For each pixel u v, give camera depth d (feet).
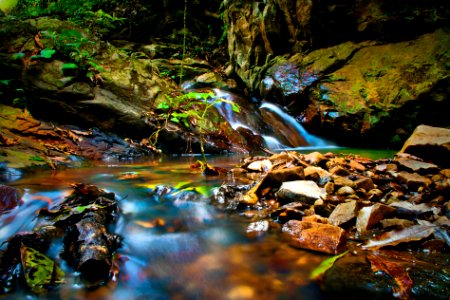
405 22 23.62
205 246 6.29
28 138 13.80
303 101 25.93
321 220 7.00
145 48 37.37
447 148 11.43
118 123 17.33
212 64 38.37
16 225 6.39
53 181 9.62
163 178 10.92
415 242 5.82
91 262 5.10
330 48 26.63
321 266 5.34
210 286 5.04
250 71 31.89
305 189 8.32
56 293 4.74
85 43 19.24
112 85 18.47
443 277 4.70
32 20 19.35
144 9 40.91
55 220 6.36
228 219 7.58
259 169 12.00
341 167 10.55
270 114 26.03
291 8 26.89
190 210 8.02
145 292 4.90
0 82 15.15
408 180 9.35
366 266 5.10
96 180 10.21
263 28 29.09
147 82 20.24
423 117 21.61
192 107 20.62
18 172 10.39
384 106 22.08
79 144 15.16
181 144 18.10
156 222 7.29
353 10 24.93
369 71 23.85
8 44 17.10
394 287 4.48
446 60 21.33
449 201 7.38
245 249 6.14
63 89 16.57
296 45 28.37
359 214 7.04
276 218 7.57
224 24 38.27
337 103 23.63
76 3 32.17
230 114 23.50
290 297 4.70
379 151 20.80
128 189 9.27
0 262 5.02
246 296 4.78
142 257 5.88
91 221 6.14
